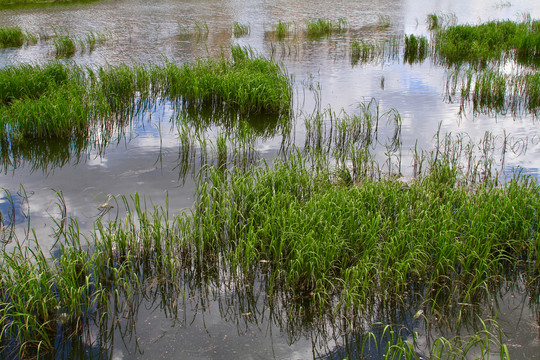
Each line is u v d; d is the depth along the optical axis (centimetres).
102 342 542
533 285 629
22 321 550
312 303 603
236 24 2703
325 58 2070
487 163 997
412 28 2866
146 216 789
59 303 557
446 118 1300
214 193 816
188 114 1366
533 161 1014
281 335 557
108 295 617
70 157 1068
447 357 512
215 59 1939
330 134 1163
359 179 927
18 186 919
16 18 3027
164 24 2912
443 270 626
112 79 1505
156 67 1633
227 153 1083
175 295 623
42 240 725
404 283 610
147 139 1180
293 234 664
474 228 660
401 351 507
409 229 690
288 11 3581
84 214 807
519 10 3609
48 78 1366
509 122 1270
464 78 1694
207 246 704
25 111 1134
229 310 598
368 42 2430
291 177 831
